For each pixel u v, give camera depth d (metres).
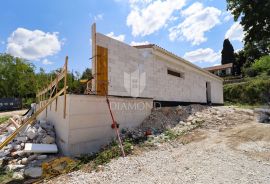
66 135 5.43
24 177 4.21
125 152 5.37
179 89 13.12
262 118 9.77
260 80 26.48
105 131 6.45
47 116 8.11
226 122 9.30
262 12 15.30
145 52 10.04
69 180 3.85
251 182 3.61
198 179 3.78
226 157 5.04
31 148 5.26
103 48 7.46
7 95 37.25
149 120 8.42
